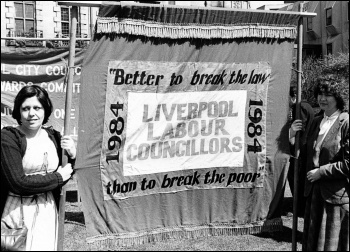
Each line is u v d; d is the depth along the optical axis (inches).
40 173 132.8
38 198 133.6
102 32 143.8
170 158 157.8
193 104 158.1
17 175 125.3
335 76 161.3
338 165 142.9
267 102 166.4
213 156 162.4
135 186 154.9
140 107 152.3
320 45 928.3
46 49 266.7
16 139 127.6
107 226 152.7
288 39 165.9
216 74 159.2
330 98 152.1
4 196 134.0
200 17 153.6
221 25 156.6
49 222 134.9
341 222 147.4
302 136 171.8
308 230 156.0
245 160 166.2
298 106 163.3
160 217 159.6
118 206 153.6
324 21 916.6
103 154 149.8
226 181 165.5
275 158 169.6
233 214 167.8
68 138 138.3
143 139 153.9
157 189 158.1
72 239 194.4
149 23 148.6
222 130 162.6
